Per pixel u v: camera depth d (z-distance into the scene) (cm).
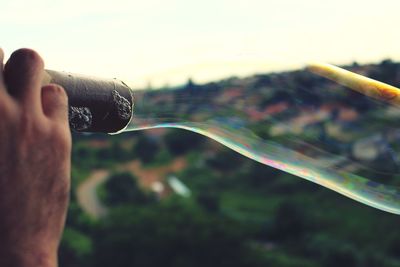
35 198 45
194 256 2192
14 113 45
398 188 87
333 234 2283
